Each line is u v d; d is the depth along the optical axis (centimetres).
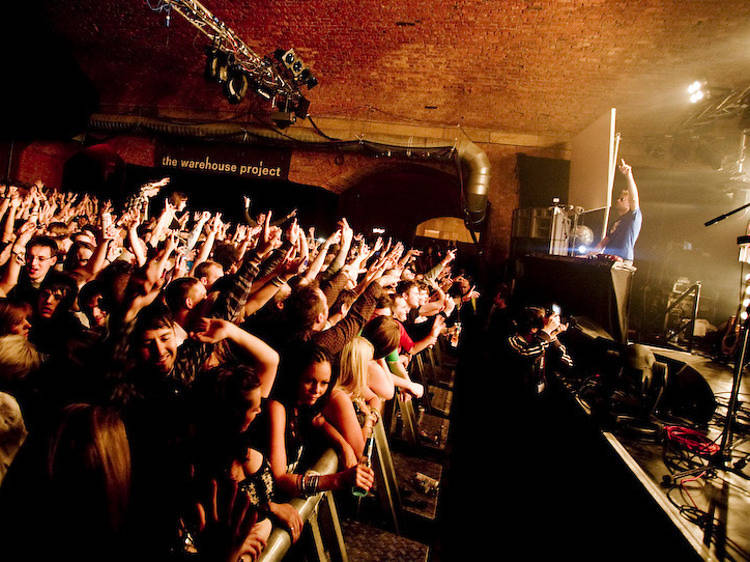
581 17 788
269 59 813
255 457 127
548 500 335
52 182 1195
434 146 988
